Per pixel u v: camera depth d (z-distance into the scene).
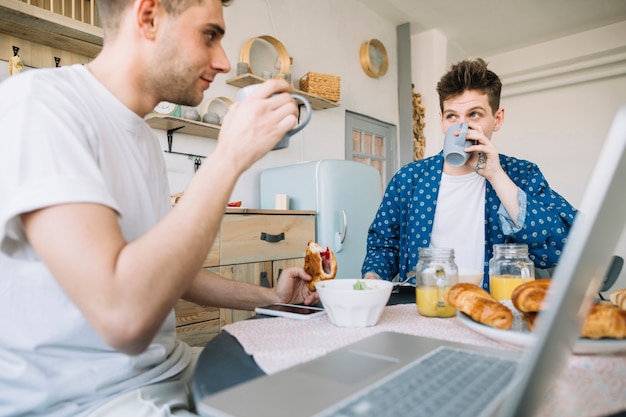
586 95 4.53
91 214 0.48
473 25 4.26
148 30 0.68
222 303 0.90
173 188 2.38
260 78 2.57
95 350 0.63
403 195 1.56
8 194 0.49
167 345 0.73
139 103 0.75
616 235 0.32
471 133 1.16
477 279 0.90
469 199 1.45
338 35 3.57
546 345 0.30
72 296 0.47
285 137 0.67
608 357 0.48
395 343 0.55
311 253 0.91
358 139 3.83
